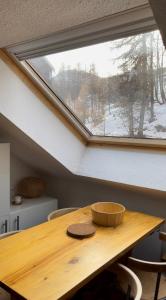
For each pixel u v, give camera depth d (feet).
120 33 5.53
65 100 8.47
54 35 5.91
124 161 8.76
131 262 5.33
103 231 6.33
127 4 4.05
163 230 8.33
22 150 9.55
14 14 4.39
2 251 5.30
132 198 9.21
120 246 5.57
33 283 4.25
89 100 8.46
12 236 6.02
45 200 10.68
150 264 5.15
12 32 5.21
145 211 8.94
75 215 7.44
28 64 7.22
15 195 10.82
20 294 3.99
